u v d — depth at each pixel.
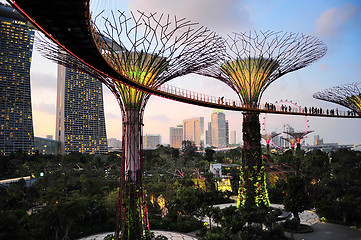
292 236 40.34
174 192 58.78
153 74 30.66
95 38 21.38
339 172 79.88
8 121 193.88
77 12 14.87
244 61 43.88
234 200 72.25
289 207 45.56
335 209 50.53
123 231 31.14
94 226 45.34
